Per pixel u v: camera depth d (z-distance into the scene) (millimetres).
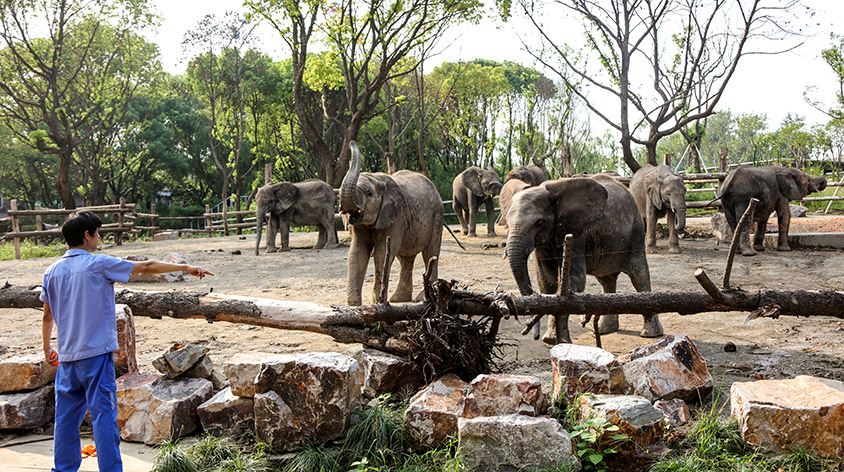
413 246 11242
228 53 43031
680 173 23531
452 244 20797
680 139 62812
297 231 32250
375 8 25578
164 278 14531
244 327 9992
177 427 5836
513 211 8492
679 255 16719
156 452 5680
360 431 5480
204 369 6375
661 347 6305
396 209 10430
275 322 6719
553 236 8648
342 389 5457
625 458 5023
